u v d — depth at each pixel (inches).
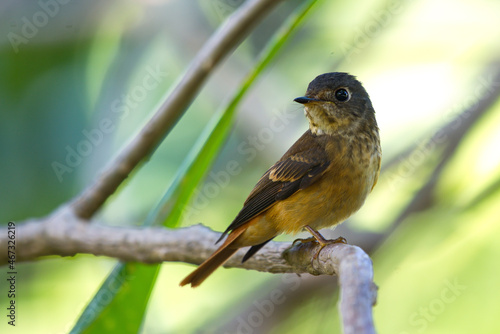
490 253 428.5
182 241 307.1
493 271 425.1
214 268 313.3
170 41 497.4
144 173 464.1
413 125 470.3
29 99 488.4
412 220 425.4
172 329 440.5
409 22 492.7
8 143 479.8
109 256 313.1
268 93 480.4
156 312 447.5
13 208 470.3
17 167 476.4
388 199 445.1
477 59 478.6
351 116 343.6
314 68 490.9
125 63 501.4
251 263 311.7
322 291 405.7
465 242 434.9
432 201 410.6
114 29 499.8
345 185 335.0
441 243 432.8
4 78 486.0
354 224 424.2
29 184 476.1
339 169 333.1
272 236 343.0
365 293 191.2
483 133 460.4
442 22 490.6
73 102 491.2
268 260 307.3
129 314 301.4
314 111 346.6
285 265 302.5
